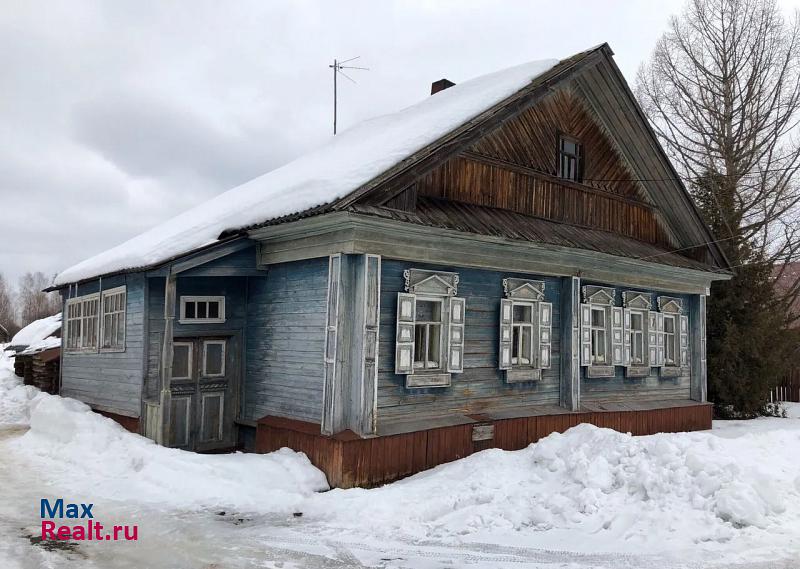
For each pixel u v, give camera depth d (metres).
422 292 9.12
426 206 9.07
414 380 8.83
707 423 14.34
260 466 8.25
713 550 5.62
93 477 8.41
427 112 12.00
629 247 12.36
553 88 10.80
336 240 8.41
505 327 10.30
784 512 6.45
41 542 5.89
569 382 11.20
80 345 13.43
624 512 6.51
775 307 19.17
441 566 5.42
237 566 5.38
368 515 6.83
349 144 13.38
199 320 10.30
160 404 9.26
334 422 8.12
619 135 12.95
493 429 9.74
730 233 17.58
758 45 21.36
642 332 13.34
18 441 10.98
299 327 9.34
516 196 11.00
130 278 10.85
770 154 20.94
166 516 6.82
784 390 20.66
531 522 6.65
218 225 10.57
